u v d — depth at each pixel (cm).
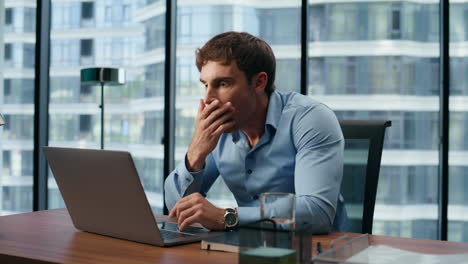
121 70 367
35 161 410
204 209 115
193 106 372
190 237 110
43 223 133
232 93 131
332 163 131
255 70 133
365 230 152
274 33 355
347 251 85
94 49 401
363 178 155
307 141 135
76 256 96
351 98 343
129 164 99
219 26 366
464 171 326
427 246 104
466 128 326
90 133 404
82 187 113
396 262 85
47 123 416
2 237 114
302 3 343
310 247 81
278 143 142
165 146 370
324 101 346
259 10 359
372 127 158
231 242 100
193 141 139
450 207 329
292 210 78
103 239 112
